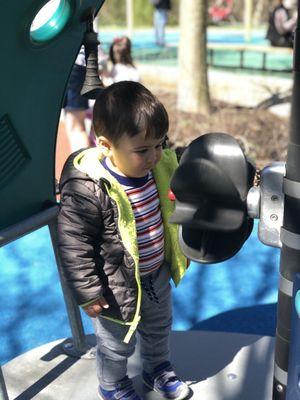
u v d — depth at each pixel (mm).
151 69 10969
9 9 1468
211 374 2086
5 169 1718
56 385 2084
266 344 2242
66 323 2791
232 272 3248
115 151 1548
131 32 17000
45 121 1839
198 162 1250
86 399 2004
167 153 1758
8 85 1625
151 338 1928
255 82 9148
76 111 4809
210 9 20797
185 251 1382
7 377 2135
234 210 1292
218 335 2311
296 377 1353
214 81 9469
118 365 1865
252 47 10562
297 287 1268
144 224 1690
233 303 2953
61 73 1820
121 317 1707
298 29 1122
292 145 1181
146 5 21312
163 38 14555
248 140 6668
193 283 3141
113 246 1638
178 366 2135
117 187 1581
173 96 8719
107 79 5480
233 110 7699
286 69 10273
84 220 1589
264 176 1278
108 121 1514
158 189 1732
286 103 7855
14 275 3238
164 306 1882
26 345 2631
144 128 1485
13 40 1554
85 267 1604
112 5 21516
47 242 3631
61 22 1662
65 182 1607
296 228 1228
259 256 3412
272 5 20297
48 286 3115
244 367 2117
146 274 1769
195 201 1313
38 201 1893
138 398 1916
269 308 2900
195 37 7457
